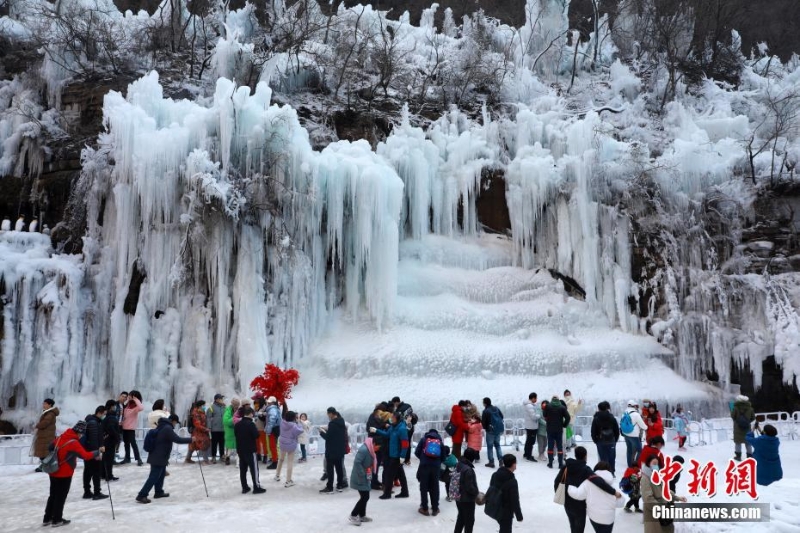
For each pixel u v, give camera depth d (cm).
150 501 1230
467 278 2988
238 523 1073
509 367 2605
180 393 2330
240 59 3297
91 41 3209
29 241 2520
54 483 1038
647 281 3006
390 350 2520
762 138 3666
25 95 3011
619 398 2497
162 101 2627
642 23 5019
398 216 2777
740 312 2861
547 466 1605
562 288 3050
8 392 2239
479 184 3212
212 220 2420
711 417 2641
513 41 4616
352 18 4150
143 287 2400
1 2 3644
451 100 3922
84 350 2353
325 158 2678
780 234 3012
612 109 4019
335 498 1269
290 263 2553
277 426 1573
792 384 2653
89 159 2595
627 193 3108
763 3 5684
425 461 1159
